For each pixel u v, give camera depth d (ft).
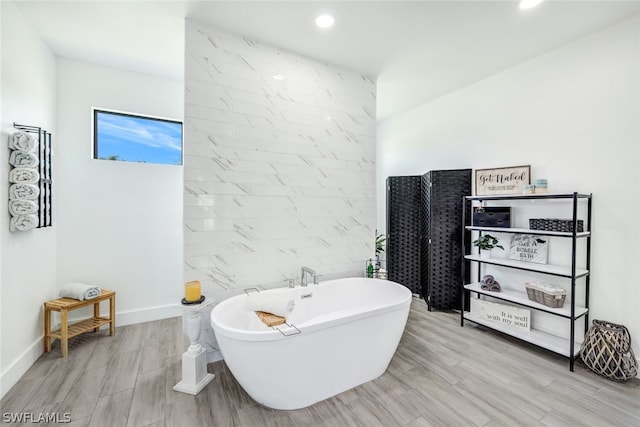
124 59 9.45
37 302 7.82
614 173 7.50
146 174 10.45
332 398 6.32
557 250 8.68
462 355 8.16
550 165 8.80
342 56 9.11
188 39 7.35
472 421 5.60
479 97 10.90
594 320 7.67
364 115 10.23
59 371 7.16
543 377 7.07
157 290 10.65
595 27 7.61
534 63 9.20
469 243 11.25
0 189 6.28
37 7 6.86
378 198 16.28
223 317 6.66
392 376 7.14
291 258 8.86
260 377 5.66
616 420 5.63
